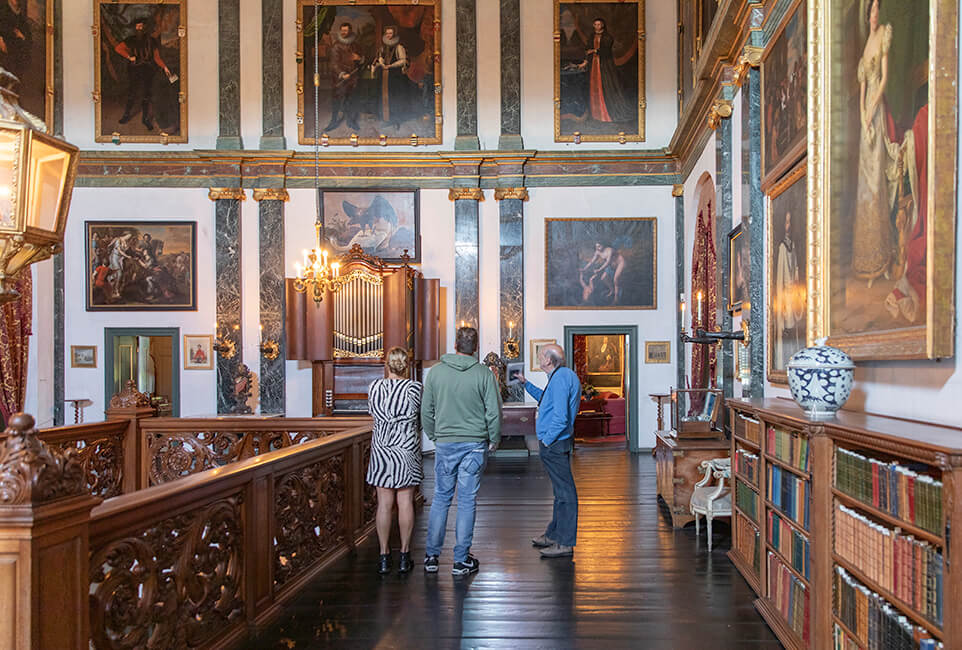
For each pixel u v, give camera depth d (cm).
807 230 420
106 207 1195
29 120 223
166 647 301
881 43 329
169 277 1195
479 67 1223
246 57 1218
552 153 1193
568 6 1220
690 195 1100
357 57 1223
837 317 390
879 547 254
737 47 683
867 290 346
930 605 217
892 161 315
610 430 1438
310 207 1206
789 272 500
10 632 197
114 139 1201
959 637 201
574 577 467
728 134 725
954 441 220
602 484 837
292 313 1148
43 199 222
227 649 348
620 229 1199
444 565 498
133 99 1213
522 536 581
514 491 796
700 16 977
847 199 376
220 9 1216
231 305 1184
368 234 1204
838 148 391
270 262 1189
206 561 336
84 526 224
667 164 1195
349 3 1220
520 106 1219
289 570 440
